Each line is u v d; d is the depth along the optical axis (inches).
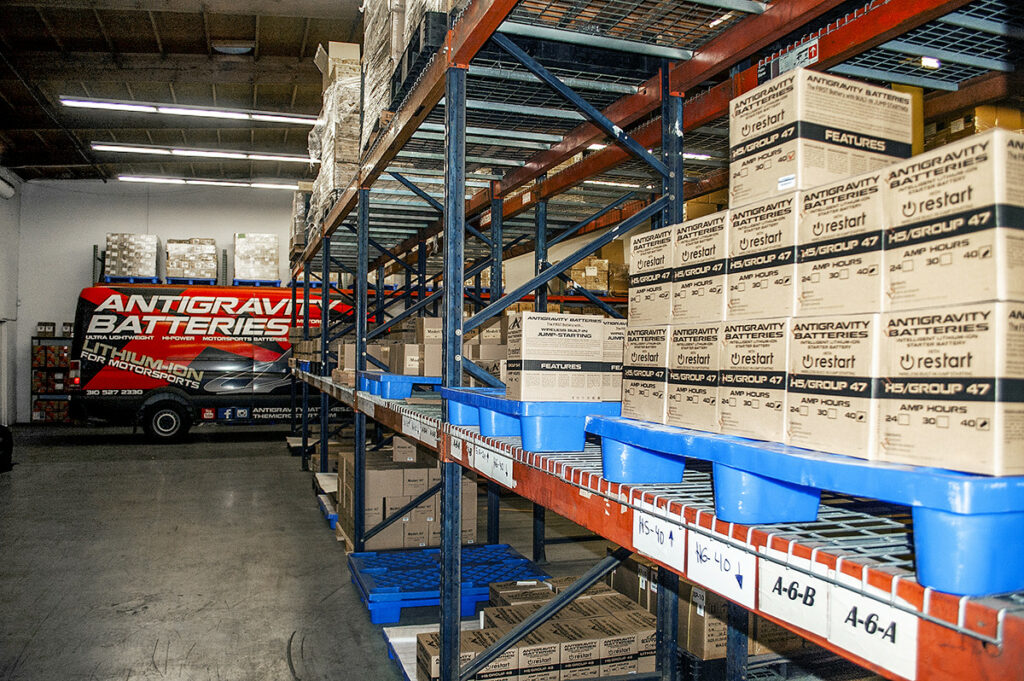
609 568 122.5
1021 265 39.6
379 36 169.9
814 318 51.6
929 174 43.8
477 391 112.7
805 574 46.2
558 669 130.3
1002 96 104.9
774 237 56.4
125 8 384.5
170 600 196.7
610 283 480.4
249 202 713.0
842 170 57.6
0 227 614.5
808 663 124.3
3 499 324.2
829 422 49.4
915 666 38.0
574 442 90.0
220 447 501.7
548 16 109.4
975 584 36.4
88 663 156.9
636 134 157.6
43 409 645.9
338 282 494.3
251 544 253.0
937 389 41.9
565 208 249.9
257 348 524.4
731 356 59.9
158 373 508.1
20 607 190.2
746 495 53.8
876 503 64.9
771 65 105.5
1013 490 37.1
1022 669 32.4
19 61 450.3
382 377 180.7
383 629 169.2
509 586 167.9
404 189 235.5
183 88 519.8
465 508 235.0
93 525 278.8
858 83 59.3
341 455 263.0
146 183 690.8
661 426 67.3
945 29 92.0
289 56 490.3
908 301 44.6
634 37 113.7
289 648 165.8
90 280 676.1
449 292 121.1
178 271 588.7
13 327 646.5
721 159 164.2
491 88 138.8
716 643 129.3
